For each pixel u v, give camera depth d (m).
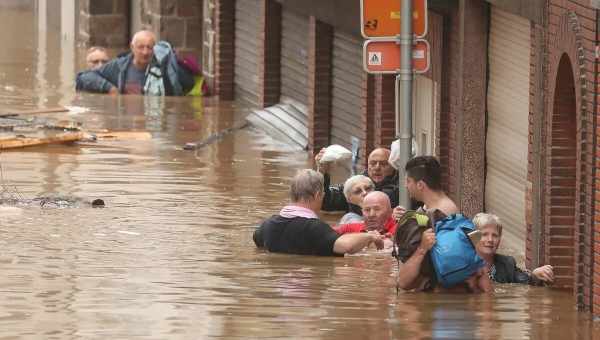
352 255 40.31
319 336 30.83
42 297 34.31
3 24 111.88
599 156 33.84
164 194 50.38
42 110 70.69
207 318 32.38
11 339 30.20
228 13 77.00
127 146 61.00
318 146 61.62
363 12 40.62
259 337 30.64
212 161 58.09
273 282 36.53
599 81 34.03
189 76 78.56
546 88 38.19
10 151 58.50
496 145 45.00
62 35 105.62
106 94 77.62
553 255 38.22
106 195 49.78
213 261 39.25
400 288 35.62
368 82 54.81
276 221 40.66
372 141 55.16
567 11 36.12
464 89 45.59
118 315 32.53
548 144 38.06
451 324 32.22
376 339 30.64
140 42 77.94
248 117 68.56
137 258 39.53
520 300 35.19
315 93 61.38
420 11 40.53
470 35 45.28
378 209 41.56
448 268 35.00
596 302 33.78
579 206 34.97
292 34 67.69
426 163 36.94
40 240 41.91
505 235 44.53
